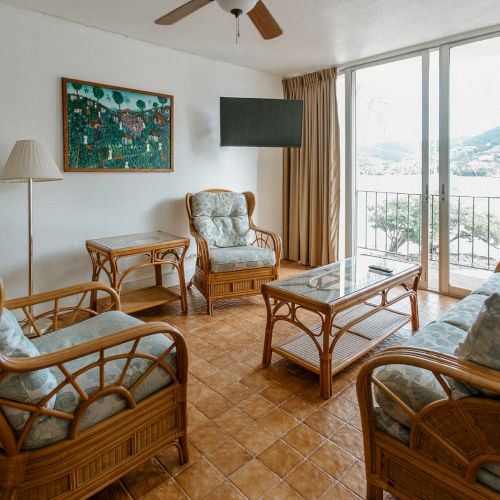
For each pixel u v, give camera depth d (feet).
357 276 8.55
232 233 13.01
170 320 10.48
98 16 10.02
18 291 10.22
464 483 3.88
